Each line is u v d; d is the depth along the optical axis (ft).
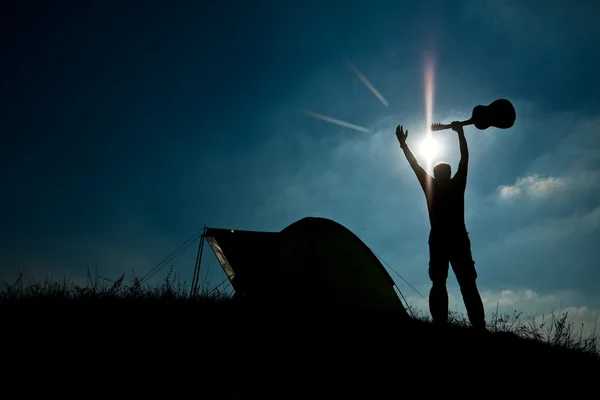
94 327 12.71
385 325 16.11
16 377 9.39
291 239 20.95
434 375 11.50
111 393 9.00
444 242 16.63
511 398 10.82
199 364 10.77
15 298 16.01
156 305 15.92
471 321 15.93
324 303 18.42
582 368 13.93
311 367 11.29
